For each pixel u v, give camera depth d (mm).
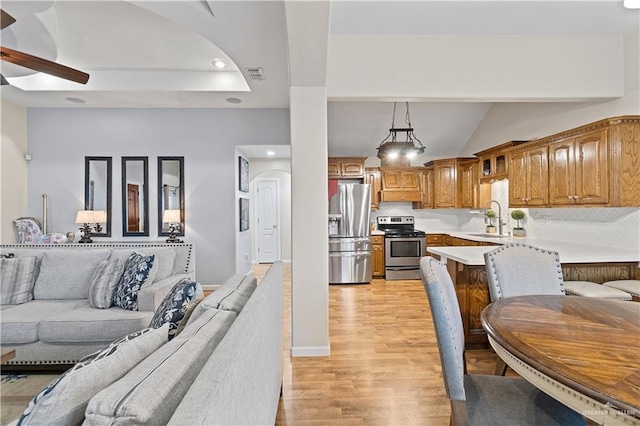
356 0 2490
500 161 4500
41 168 4730
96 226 4777
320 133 2666
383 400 2014
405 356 2605
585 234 3447
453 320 1339
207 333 1049
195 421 534
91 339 2285
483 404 1230
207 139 4832
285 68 3352
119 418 636
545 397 1264
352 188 5301
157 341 1066
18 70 3031
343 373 2338
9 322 2264
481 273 2795
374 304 4066
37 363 2295
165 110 4801
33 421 711
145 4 2283
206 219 4848
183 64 3822
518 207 4012
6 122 4402
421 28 2889
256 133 4836
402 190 5934
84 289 2797
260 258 7414
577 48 3037
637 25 2861
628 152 2754
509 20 2773
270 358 1423
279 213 7438
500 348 1241
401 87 2994
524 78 3033
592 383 891
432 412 1899
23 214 4637
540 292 1944
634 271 2787
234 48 2914
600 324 1317
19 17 2432
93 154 4762
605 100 3117
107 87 3998
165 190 4824
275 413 1709
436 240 5566
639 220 2896
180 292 1648
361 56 2979
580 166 3100
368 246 5305
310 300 2646
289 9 1592
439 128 5516
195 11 2355
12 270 2682
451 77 3010
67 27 2982
